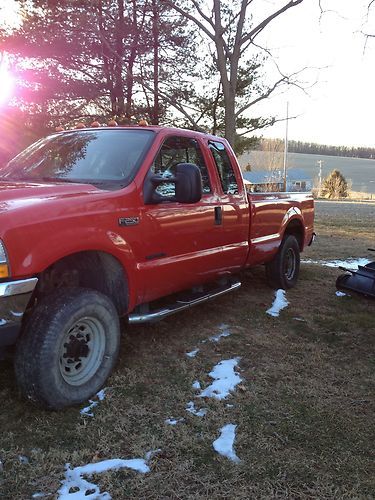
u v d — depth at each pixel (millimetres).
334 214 21000
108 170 4062
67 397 3320
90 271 3760
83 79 13922
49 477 2709
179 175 3875
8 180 4141
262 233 5820
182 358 4285
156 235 4012
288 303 6105
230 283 5500
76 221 3316
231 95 9586
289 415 3426
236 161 5461
